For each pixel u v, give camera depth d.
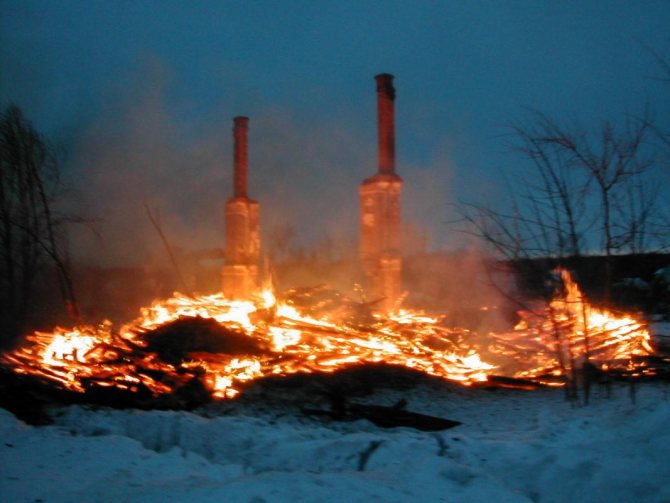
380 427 8.15
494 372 12.33
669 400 7.35
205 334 12.02
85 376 10.10
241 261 21.16
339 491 4.98
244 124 21.67
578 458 5.76
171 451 6.74
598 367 10.22
